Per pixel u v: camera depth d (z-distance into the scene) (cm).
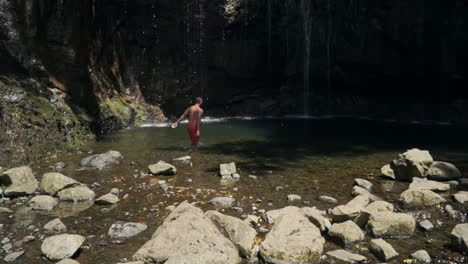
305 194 577
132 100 1566
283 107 1964
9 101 847
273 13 1852
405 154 691
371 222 433
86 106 1156
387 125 1557
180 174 698
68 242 367
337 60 1875
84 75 1166
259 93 1969
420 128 1456
